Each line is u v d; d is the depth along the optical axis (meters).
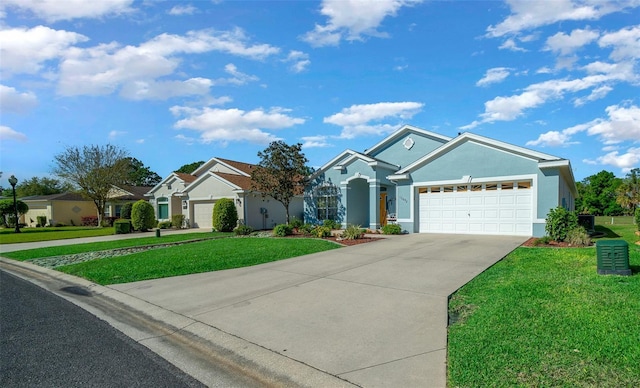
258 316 5.42
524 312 4.74
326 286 6.97
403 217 16.62
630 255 8.23
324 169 20.38
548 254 9.04
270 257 10.62
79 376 3.78
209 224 25.52
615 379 3.06
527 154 13.47
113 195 33.97
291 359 3.95
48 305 6.67
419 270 7.97
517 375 3.20
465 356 3.63
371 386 3.30
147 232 23.36
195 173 30.47
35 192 51.09
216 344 4.54
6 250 15.27
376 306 5.59
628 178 36.84
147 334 5.10
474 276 7.18
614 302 4.96
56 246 15.63
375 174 18.48
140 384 3.60
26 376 3.78
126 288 7.61
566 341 3.80
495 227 14.45
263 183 19.83
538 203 13.27
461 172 15.11
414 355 3.86
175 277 8.49
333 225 19.31
